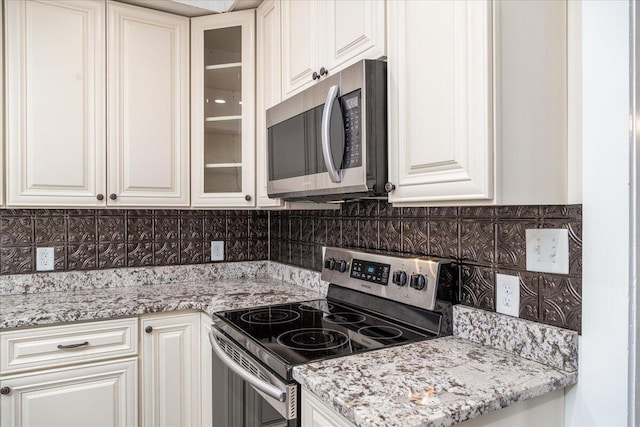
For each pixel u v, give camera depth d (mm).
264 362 1182
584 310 998
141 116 1979
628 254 934
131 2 1963
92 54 1881
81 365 1642
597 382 972
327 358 1114
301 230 2268
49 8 1796
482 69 889
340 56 1384
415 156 1066
